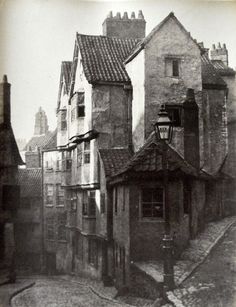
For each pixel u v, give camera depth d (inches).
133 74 746.2
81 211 817.5
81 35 793.6
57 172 917.8
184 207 627.5
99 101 748.6
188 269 525.7
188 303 449.1
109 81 748.6
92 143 754.2
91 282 741.3
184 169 605.6
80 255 834.8
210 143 719.7
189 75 710.5
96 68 757.9
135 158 610.5
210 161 714.2
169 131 486.9
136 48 746.8
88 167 781.3
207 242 597.0
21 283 735.7
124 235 619.5
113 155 735.1
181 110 696.4
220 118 732.0
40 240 925.2
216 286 477.1
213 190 694.5
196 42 712.4
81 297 598.2
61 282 750.5
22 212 920.9
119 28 809.5
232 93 760.3
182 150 677.9
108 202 703.7
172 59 708.0
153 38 703.7
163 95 700.0
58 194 927.0
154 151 606.5
